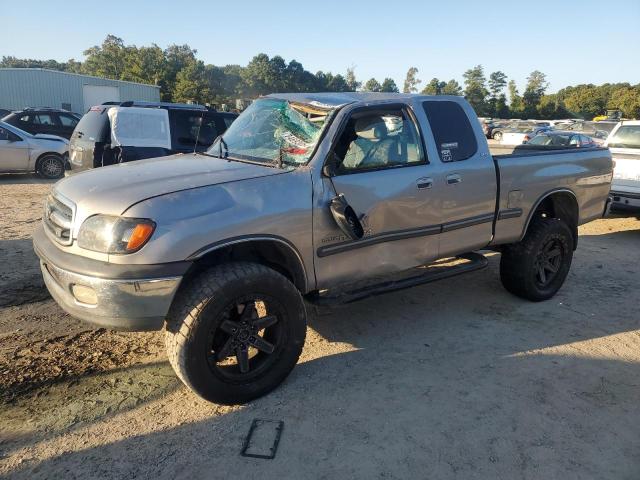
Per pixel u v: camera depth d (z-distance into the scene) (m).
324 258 3.61
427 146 4.18
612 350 4.23
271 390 3.45
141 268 2.87
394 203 3.91
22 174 14.33
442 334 4.46
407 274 5.68
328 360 3.95
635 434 3.14
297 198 3.40
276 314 3.36
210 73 91.25
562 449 2.98
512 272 5.11
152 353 3.97
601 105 93.38
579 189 5.42
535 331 4.57
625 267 6.58
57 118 17.48
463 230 4.46
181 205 3.02
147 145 8.30
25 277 5.40
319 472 2.73
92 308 2.94
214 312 3.04
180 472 2.70
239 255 3.53
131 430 3.03
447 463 2.83
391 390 3.54
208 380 3.12
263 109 4.31
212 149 4.35
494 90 99.31
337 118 3.68
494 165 4.58
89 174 3.64
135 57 68.75
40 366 3.70
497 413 3.30
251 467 2.75
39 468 2.70
